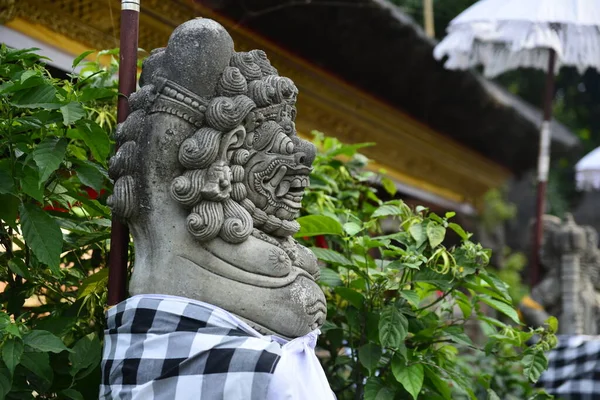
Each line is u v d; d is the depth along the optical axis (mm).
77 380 1986
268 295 1652
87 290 2057
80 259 2385
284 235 1777
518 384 3660
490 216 9703
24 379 1877
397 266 2322
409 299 2301
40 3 3570
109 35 3965
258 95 1714
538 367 2508
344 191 3119
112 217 1837
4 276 2143
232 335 1580
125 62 1866
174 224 1640
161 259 1635
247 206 1696
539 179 5695
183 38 1656
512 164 9922
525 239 11867
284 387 1540
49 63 3689
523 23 5023
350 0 4676
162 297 1620
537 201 5652
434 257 2367
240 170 1673
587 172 8289
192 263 1628
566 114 12891
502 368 3707
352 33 5051
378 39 5293
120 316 1660
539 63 5918
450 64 5895
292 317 1673
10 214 1970
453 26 5508
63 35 3758
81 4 3748
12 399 1844
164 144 1636
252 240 1677
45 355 1791
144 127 1656
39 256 1832
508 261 9773
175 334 1581
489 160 9297
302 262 1783
